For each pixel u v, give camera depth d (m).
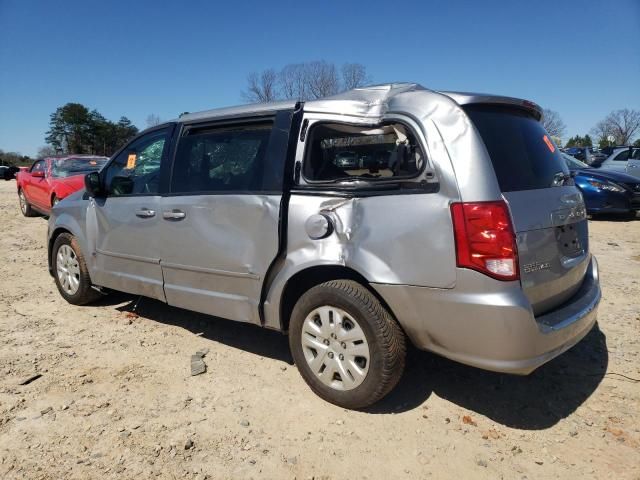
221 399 3.37
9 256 7.77
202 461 2.73
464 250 2.70
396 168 2.98
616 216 11.80
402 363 3.04
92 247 4.85
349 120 3.20
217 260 3.71
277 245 3.35
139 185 4.44
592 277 3.61
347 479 2.61
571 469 2.69
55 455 2.77
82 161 11.86
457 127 2.83
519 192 2.88
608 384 3.58
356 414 3.19
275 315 3.46
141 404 3.30
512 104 3.22
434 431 3.02
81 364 3.88
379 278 2.94
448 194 2.75
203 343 4.30
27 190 12.33
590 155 17.30
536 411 3.26
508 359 2.69
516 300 2.65
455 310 2.74
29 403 3.29
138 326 4.69
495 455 2.81
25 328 4.62
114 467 2.68
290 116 3.44
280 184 3.37
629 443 2.91
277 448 2.85
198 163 3.96
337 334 3.16
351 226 3.06
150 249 4.24
